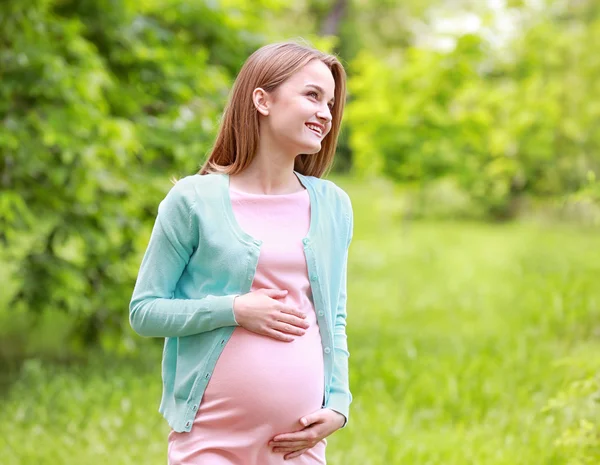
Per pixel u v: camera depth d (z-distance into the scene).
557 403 4.18
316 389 2.59
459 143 12.14
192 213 2.58
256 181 2.69
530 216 21.30
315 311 2.63
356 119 12.61
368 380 6.65
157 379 6.83
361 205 25.59
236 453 2.53
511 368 6.71
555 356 7.01
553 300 8.59
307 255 2.61
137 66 7.70
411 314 10.35
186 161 7.24
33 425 5.51
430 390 6.21
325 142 2.85
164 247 2.60
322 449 2.69
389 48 26.48
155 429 5.41
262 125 2.67
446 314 10.21
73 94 6.35
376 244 18.05
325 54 2.71
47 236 7.24
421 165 12.47
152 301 2.59
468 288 11.85
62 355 8.30
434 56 11.46
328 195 2.76
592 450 3.94
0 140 6.16
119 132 6.44
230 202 2.61
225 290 2.57
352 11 25.58
